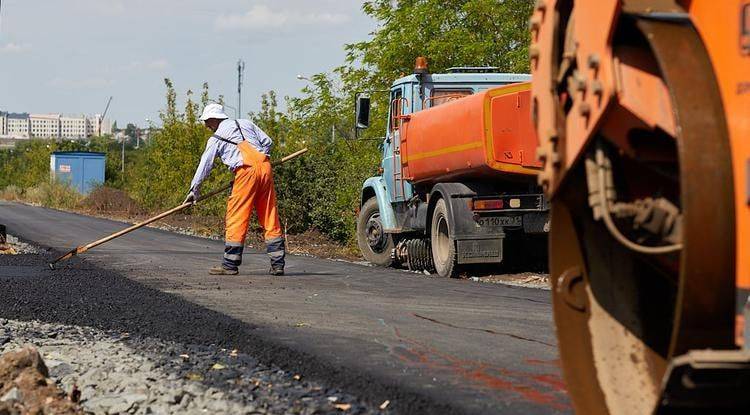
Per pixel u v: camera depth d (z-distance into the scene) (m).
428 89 23.97
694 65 5.29
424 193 23.41
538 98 7.04
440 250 21.78
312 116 41.31
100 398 8.58
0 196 101.94
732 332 5.20
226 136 19.62
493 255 20.84
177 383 9.18
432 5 36.56
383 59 37.41
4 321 13.05
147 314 13.54
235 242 19.80
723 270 5.10
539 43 7.05
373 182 25.84
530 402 8.06
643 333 6.73
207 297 15.73
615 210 6.20
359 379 9.01
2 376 8.58
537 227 20.89
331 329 12.11
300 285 17.84
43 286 16.92
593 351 6.76
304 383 9.24
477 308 14.33
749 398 5.15
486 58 36.12
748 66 5.18
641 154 6.02
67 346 11.28
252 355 10.70
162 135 54.59
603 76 5.98
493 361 9.88
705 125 5.16
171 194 55.00
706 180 5.10
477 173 20.27
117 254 25.84
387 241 25.61
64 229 40.06
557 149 6.66
